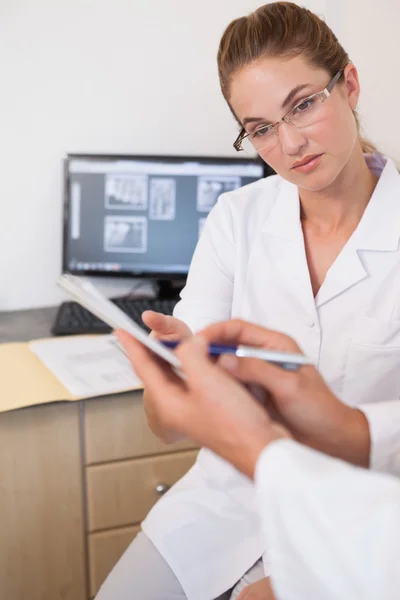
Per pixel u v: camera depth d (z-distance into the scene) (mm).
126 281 2057
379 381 1099
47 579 1549
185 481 1243
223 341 716
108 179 1922
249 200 1285
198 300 1250
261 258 1196
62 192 1954
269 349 704
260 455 517
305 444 704
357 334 1091
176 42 1922
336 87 1007
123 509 1579
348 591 483
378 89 2031
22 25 1825
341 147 1019
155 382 606
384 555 465
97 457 1516
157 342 655
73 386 1436
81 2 1845
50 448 1463
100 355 1618
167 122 1976
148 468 1570
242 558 1131
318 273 1161
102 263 1954
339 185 1098
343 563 473
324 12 1947
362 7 1962
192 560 1137
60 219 1972
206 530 1151
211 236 1281
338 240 1149
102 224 1939
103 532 1581
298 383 644
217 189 1942
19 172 1913
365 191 1132
